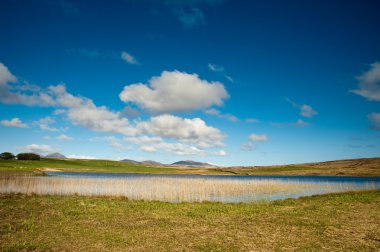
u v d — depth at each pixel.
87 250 13.21
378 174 139.38
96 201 28.77
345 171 154.50
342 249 13.66
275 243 14.55
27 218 19.73
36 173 80.44
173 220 20.00
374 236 15.87
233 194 42.50
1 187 42.34
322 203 28.45
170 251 13.25
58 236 15.36
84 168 152.62
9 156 155.75
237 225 18.52
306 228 17.69
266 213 22.86
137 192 40.62
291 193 44.75
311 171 163.12
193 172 173.62
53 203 26.64
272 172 167.12
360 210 24.22
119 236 15.55
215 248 13.73
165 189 45.25
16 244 13.77
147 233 16.31
